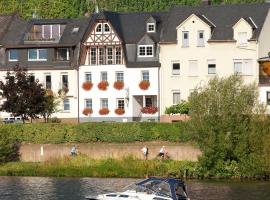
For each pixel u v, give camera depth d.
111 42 127.00
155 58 126.12
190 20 124.62
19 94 116.00
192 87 124.31
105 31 127.69
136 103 127.31
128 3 198.38
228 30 124.25
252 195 80.31
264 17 125.00
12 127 105.69
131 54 127.06
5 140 102.38
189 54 124.62
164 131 101.69
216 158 93.88
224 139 93.56
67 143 104.88
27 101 115.44
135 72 126.50
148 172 94.12
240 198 78.56
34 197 78.69
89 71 128.25
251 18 125.44
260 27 123.94
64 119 128.38
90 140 104.44
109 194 72.38
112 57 127.50
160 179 72.31
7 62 131.38
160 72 125.62
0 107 120.75
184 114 122.44
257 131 94.00
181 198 71.88
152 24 128.25
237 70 123.50
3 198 78.25
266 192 82.19
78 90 128.38
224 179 92.88
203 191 83.12
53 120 123.62
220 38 123.69
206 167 94.00
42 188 84.56
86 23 132.00
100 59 127.94
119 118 126.75
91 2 199.12
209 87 101.50
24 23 135.75
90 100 128.12
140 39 126.88
